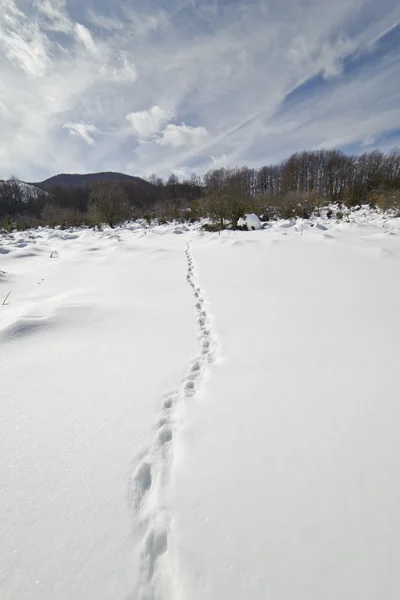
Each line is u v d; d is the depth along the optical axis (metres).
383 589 0.83
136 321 2.91
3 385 1.85
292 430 1.45
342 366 1.99
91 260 6.39
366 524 1.00
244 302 3.47
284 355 2.19
